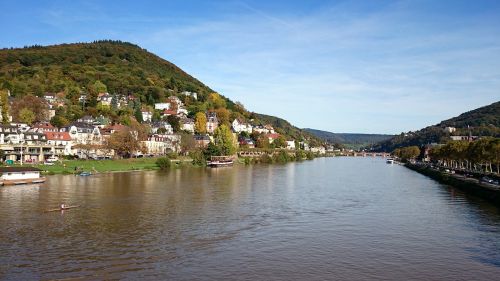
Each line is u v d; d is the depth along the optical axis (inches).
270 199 4667.8
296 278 2268.7
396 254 2701.8
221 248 2755.9
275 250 2738.7
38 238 2888.8
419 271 2407.7
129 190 5098.4
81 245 2751.0
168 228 3238.2
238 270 2367.1
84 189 5093.5
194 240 2925.7
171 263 2453.2
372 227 3393.2
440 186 6309.1
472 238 3090.6
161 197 4623.5
